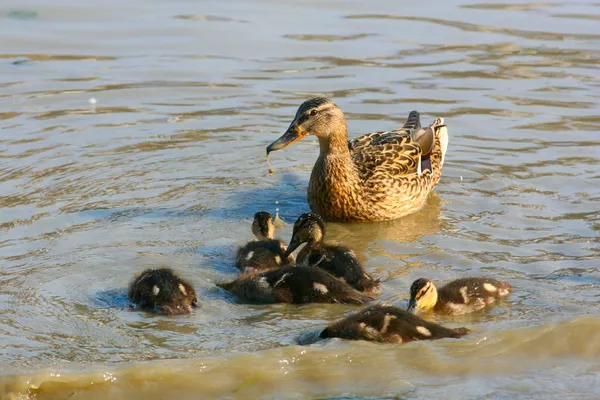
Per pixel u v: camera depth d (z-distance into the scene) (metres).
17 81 18.69
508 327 10.22
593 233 12.95
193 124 17.16
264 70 19.48
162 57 20.05
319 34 21.44
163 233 12.98
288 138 14.23
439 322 10.52
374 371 9.41
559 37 21.16
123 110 17.66
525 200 14.25
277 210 14.27
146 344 9.88
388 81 18.95
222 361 9.44
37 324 10.24
